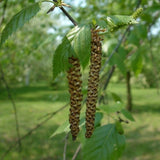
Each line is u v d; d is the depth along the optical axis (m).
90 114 0.20
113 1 0.78
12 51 1.01
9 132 1.60
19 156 1.18
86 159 0.28
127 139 1.41
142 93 2.84
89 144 0.28
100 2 0.88
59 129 0.25
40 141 1.36
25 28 1.07
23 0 0.80
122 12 0.59
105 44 0.48
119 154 0.28
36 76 3.86
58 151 1.20
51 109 2.34
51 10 0.20
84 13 0.78
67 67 0.19
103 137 0.29
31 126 1.73
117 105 0.29
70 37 0.19
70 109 0.20
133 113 2.14
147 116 2.03
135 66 0.55
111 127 0.30
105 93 0.37
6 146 1.32
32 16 0.19
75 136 0.20
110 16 0.19
